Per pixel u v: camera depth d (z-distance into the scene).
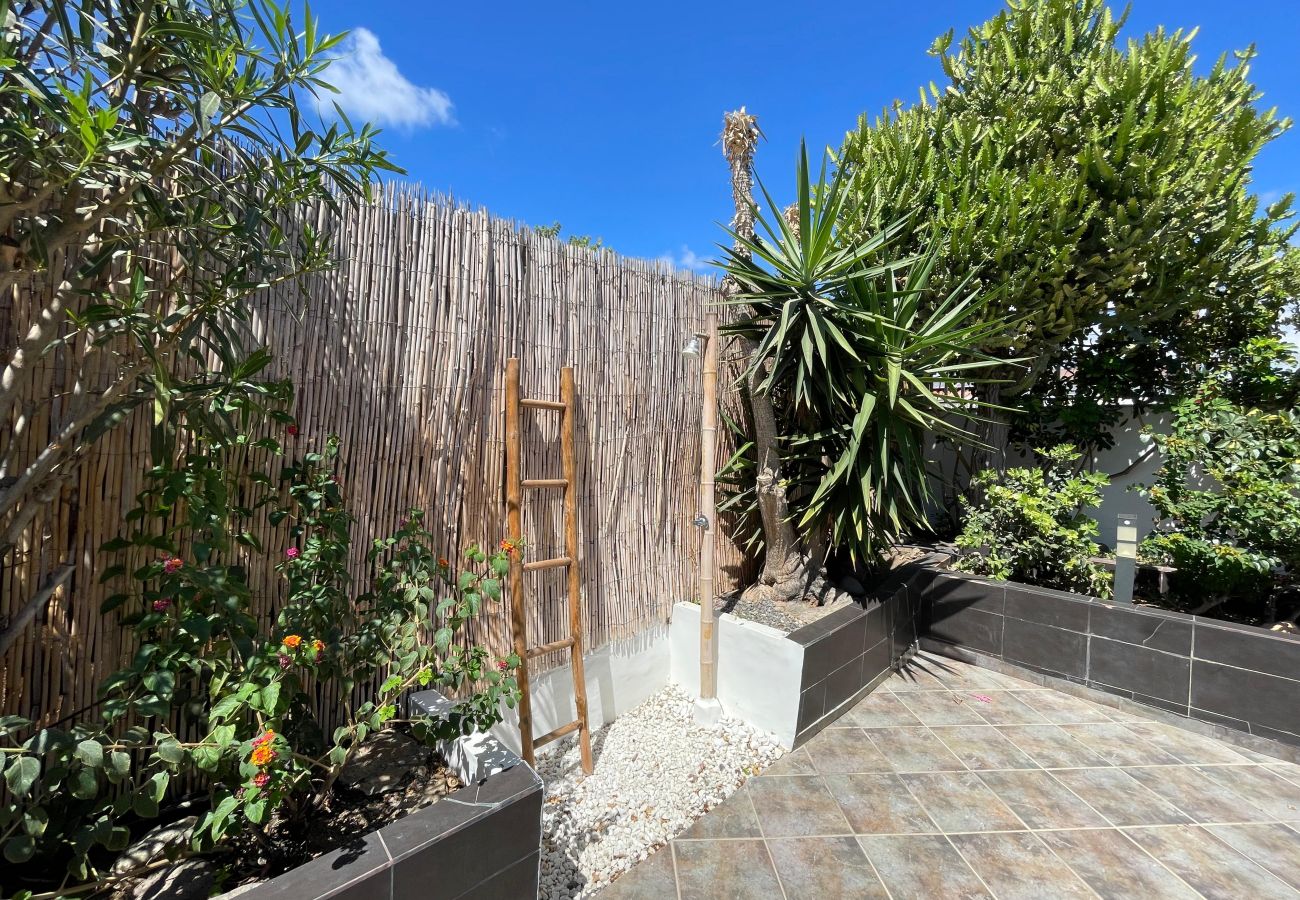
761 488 3.52
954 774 2.66
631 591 3.24
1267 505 3.27
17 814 1.30
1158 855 2.14
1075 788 2.56
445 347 2.40
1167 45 3.49
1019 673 3.74
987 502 4.38
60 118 1.00
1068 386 5.00
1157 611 3.27
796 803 2.44
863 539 3.64
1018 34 4.22
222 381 1.55
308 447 2.02
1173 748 2.91
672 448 3.49
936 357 3.29
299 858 1.55
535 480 2.62
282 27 1.33
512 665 1.98
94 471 1.65
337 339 2.10
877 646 3.55
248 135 1.40
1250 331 4.32
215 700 1.52
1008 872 2.05
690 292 3.59
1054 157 3.93
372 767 1.96
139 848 1.54
